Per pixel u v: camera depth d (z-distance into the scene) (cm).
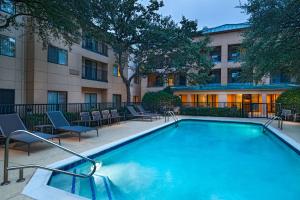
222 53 2836
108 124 1388
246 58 1515
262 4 1201
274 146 991
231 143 1055
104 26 1455
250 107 1995
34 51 1452
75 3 955
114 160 763
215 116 2038
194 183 573
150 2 1777
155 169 676
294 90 1705
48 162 555
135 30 1773
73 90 1823
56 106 1494
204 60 2023
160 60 1936
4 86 1320
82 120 1112
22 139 634
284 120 1652
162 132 1311
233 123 1614
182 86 2920
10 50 1360
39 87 1487
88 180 546
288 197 500
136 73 1997
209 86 2744
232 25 2972
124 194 506
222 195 508
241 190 536
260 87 2334
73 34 1119
